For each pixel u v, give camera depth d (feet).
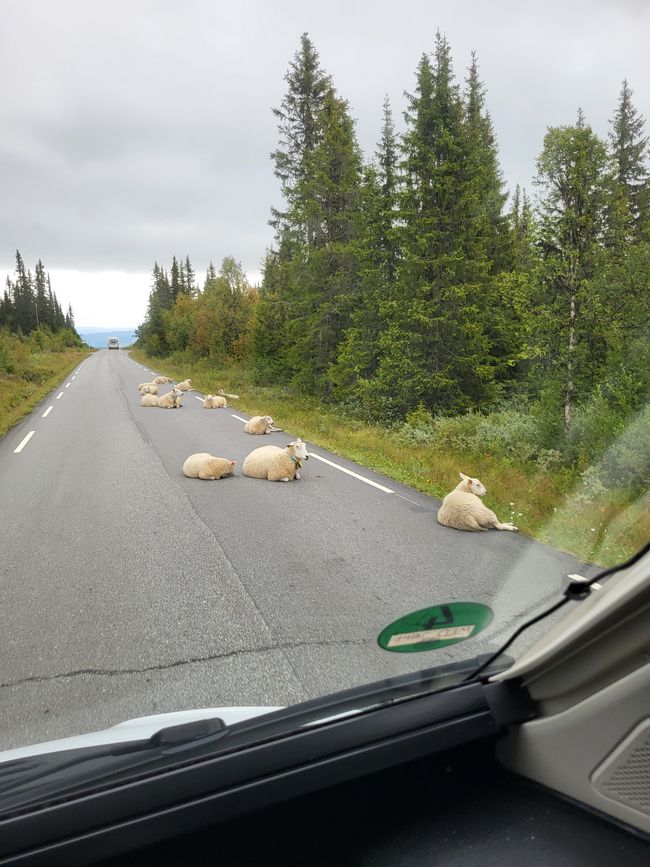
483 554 19.45
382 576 17.93
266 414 64.13
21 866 4.35
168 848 4.64
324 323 75.87
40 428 55.16
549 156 37.40
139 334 335.06
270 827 4.80
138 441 45.83
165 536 22.70
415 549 20.45
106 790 4.70
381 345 58.70
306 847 4.75
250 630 14.61
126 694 11.81
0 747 10.13
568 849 4.44
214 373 116.88
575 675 4.70
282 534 22.71
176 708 11.18
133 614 15.81
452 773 5.19
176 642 14.08
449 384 53.93
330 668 12.46
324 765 4.92
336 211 75.15
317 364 77.00
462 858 4.47
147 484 31.63
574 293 36.88
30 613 16.10
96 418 60.75
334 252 73.20
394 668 12.28
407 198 54.03
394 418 56.90
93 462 38.06
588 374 36.14
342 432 50.26
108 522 24.73
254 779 4.82
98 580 18.40
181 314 208.64
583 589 4.57
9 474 35.53
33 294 402.52
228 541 21.95
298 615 15.38
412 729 5.09
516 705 5.10
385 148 71.26
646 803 4.37
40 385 108.99
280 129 99.96
